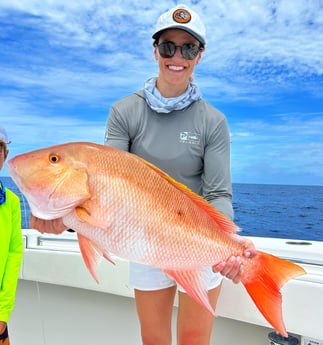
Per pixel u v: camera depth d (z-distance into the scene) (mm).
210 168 1850
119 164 1330
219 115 1887
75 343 2611
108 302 2545
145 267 1830
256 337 2174
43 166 1297
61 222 1414
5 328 1871
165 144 1860
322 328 1723
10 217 1913
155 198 1343
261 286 1395
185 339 1804
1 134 1879
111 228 1300
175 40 1788
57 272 2420
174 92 1852
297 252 2062
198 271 1405
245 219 27625
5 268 1901
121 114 1911
